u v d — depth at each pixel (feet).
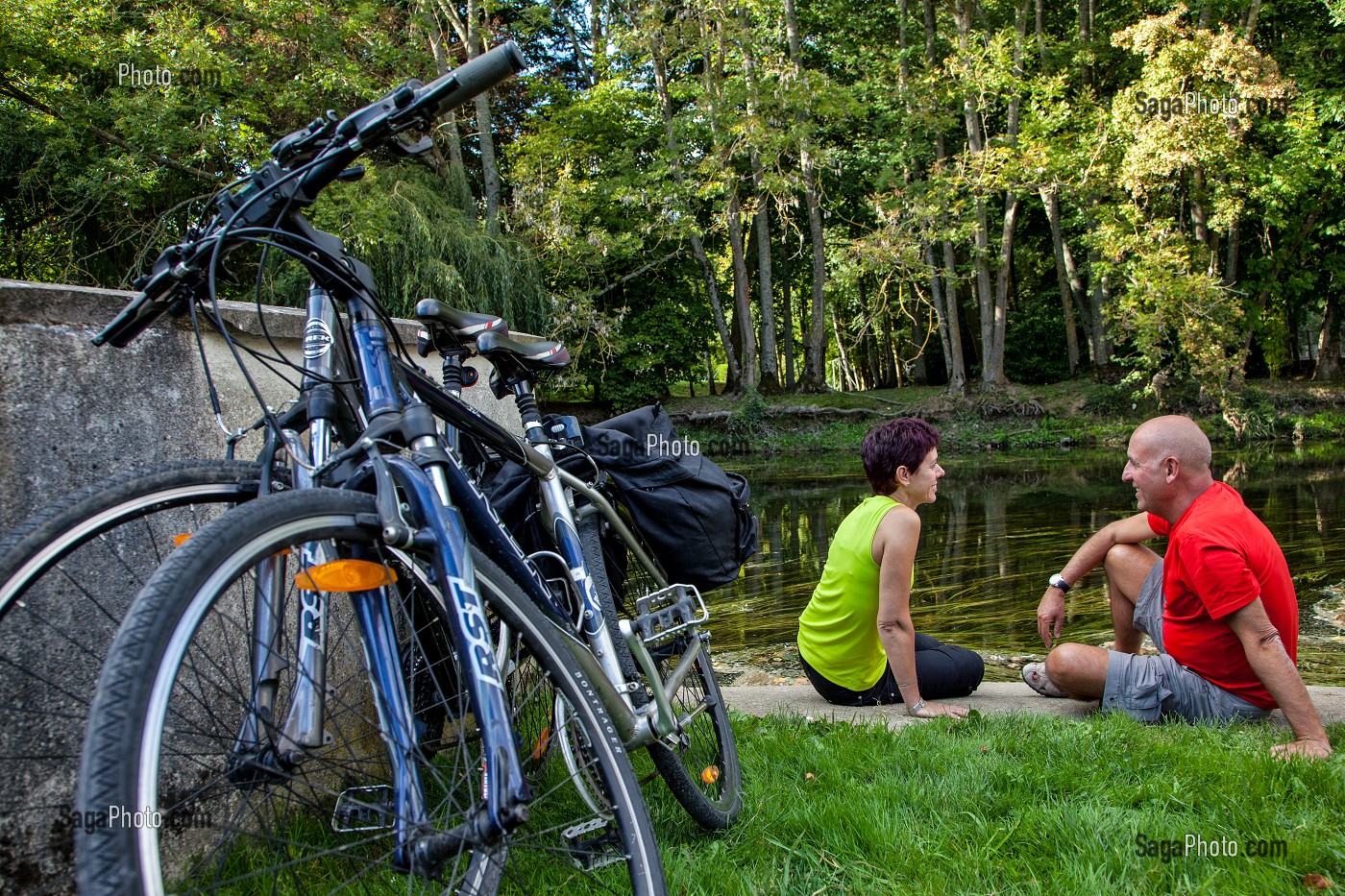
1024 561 29.86
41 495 6.08
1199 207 79.15
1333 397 81.71
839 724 10.95
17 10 48.06
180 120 52.42
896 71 87.40
